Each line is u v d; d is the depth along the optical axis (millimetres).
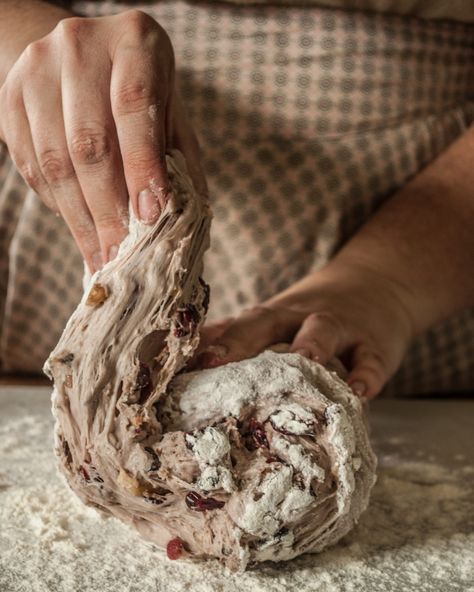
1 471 653
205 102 883
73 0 895
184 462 520
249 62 873
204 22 870
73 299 954
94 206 576
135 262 541
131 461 528
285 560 536
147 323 536
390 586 515
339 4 862
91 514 587
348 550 549
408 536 568
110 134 565
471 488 644
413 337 816
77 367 540
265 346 620
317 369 557
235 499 513
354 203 901
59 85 582
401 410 849
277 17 865
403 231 863
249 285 905
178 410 541
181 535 535
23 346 983
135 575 522
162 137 558
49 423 766
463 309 894
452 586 515
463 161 907
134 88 555
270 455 524
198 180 621
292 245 896
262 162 891
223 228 900
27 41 672
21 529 568
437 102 908
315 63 871
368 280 792
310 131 889
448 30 893
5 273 979
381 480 650
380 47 870
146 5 882
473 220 881
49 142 583
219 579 519
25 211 942
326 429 527
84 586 511
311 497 512
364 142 895
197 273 556
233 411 534
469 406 873
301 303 705
